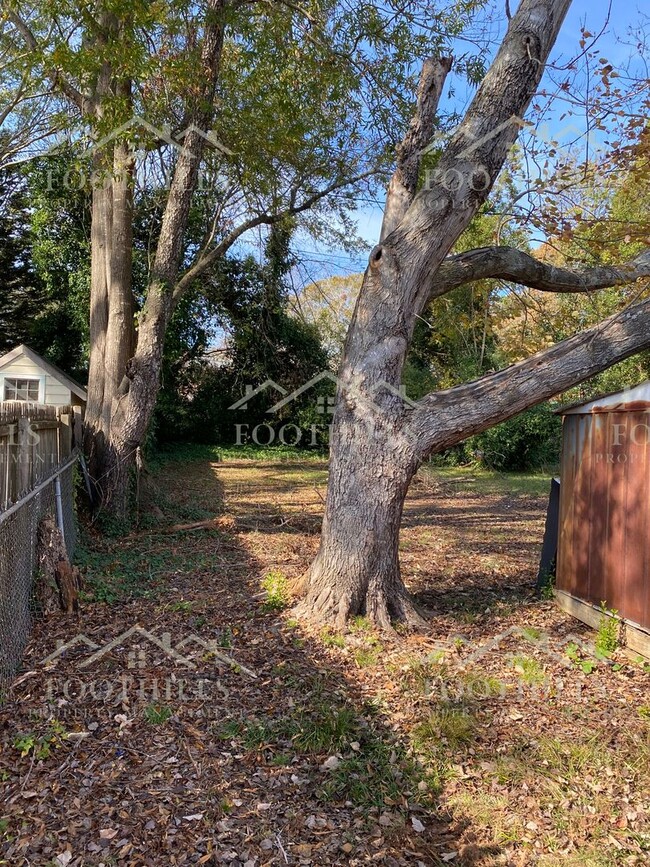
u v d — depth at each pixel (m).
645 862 2.62
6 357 13.27
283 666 4.25
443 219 4.80
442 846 2.70
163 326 9.21
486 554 8.28
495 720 3.70
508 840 2.74
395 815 2.87
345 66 9.67
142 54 7.74
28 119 13.45
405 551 8.41
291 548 8.01
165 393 19.95
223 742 3.35
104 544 8.21
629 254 8.26
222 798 2.90
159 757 3.17
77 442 8.91
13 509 3.64
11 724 3.39
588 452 5.48
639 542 4.73
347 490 5.02
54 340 18.67
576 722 3.70
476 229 11.31
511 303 9.75
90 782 2.95
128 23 7.48
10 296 20.92
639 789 3.10
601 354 4.91
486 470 19.19
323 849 2.63
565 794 3.04
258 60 9.38
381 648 4.61
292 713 3.64
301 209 12.55
